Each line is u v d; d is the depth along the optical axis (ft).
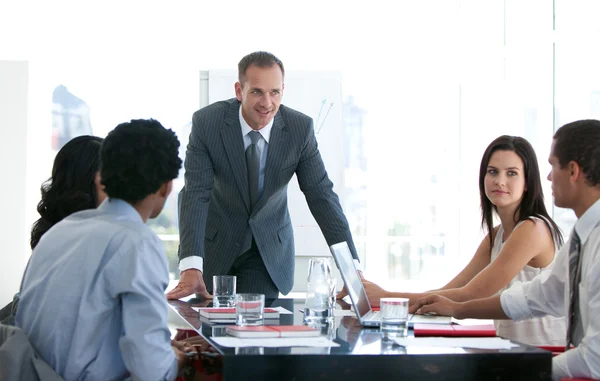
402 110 22.16
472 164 21.98
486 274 9.12
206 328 6.97
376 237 22.16
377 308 8.98
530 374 5.69
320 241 20.11
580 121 6.96
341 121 20.53
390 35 21.76
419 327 6.98
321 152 20.49
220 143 10.72
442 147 22.18
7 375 5.55
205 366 6.17
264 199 10.78
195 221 10.46
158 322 5.75
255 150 10.78
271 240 11.03
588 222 6.86
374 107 22.09
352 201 22.17
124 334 5.75
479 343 6.16
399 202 22.21
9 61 19.97
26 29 20.85
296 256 20.15
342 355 5.51
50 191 7.33
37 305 5.96
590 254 6.76
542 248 9.32
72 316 5.78
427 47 21.84
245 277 11.09
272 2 21.38
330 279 7.74
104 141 6.16
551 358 5.69
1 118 19.98
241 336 6.35
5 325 5.92
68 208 7.20
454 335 6.75
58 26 20.94
